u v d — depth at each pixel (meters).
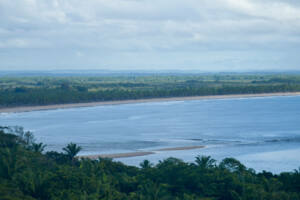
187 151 140.75
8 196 51.25
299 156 129.88
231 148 145.25
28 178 61.44
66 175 63.50
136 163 120.75
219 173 69.62
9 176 66.75
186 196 59.19
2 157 71.25
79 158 120.25
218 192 63.66
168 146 151.00
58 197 56.12
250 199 61.38
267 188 66.38
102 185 62.03
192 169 71.69
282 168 114.06
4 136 109.19
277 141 158.62
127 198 59.25
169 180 67.75
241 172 77.38
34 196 58.66
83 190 60.28
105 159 87.19
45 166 79.50
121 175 71.50
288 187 68.56
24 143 112.94
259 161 123.06
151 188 60.66
